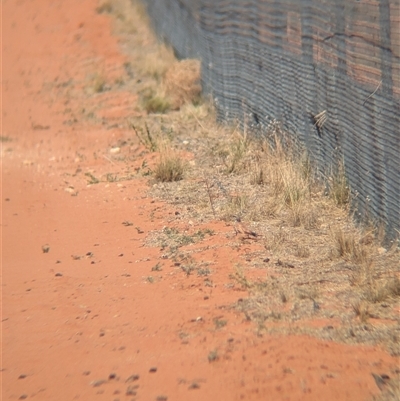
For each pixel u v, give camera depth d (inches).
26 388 795.4
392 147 1034.7
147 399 735.1
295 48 1421.0
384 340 804.6
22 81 2987.2
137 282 1069.8
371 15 1071.0
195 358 807.1
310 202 1266.0
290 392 716.0
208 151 1713.8
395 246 1040.2
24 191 1680.6
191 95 2229.3
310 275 998.4
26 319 993.5
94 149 2021.4
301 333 834.2
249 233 1197.1
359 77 1133.7
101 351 863.7
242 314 904.9
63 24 3597.4
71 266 1190.9
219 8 1941.4
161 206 1428.4
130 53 3085.6
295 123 1451.8
